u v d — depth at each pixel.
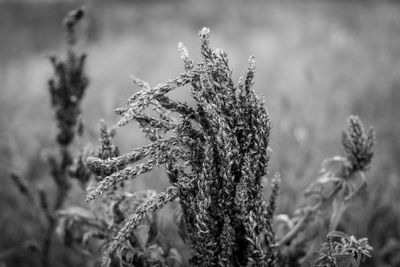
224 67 1.75
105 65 11.20
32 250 3.75
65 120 3.69
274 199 2.20
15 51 14.20
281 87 8.02
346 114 6.88
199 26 16.12
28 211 4.70
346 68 9.26
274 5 18.73
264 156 1.81
